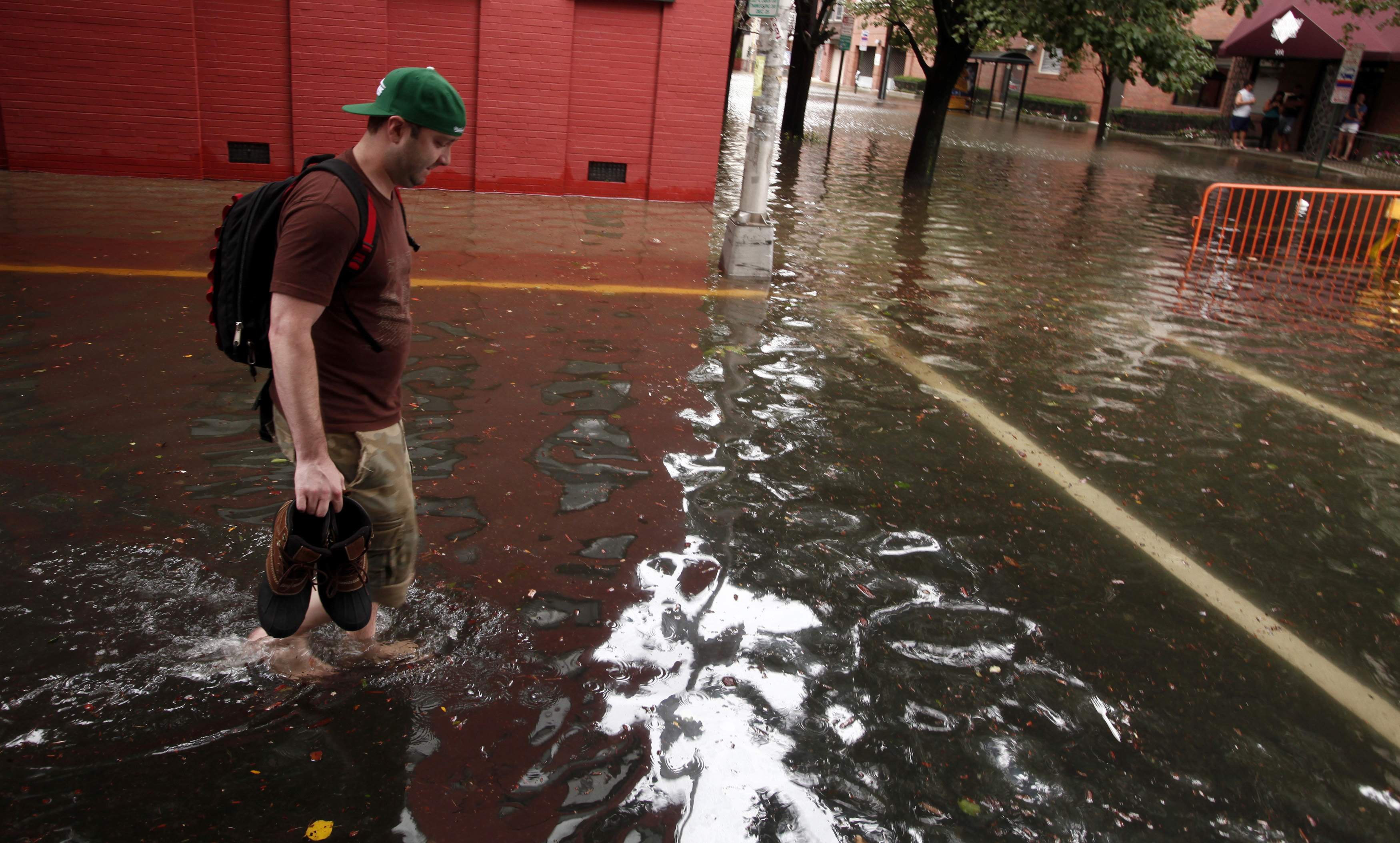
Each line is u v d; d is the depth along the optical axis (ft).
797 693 10.10
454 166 38.14
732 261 28.07
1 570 10.85
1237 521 15.21
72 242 25.57
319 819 7.86
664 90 38.34
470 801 8.20
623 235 32.86
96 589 10.62
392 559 9.62
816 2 68.85
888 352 22.47
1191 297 31.01
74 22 33.32
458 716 9.23
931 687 10.42
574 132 38.50
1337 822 9.02
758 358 21.11
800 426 17.51
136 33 33.83
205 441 14.51
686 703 9.75
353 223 7.91
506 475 14.38
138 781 8.07
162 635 9.96
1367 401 21.61
